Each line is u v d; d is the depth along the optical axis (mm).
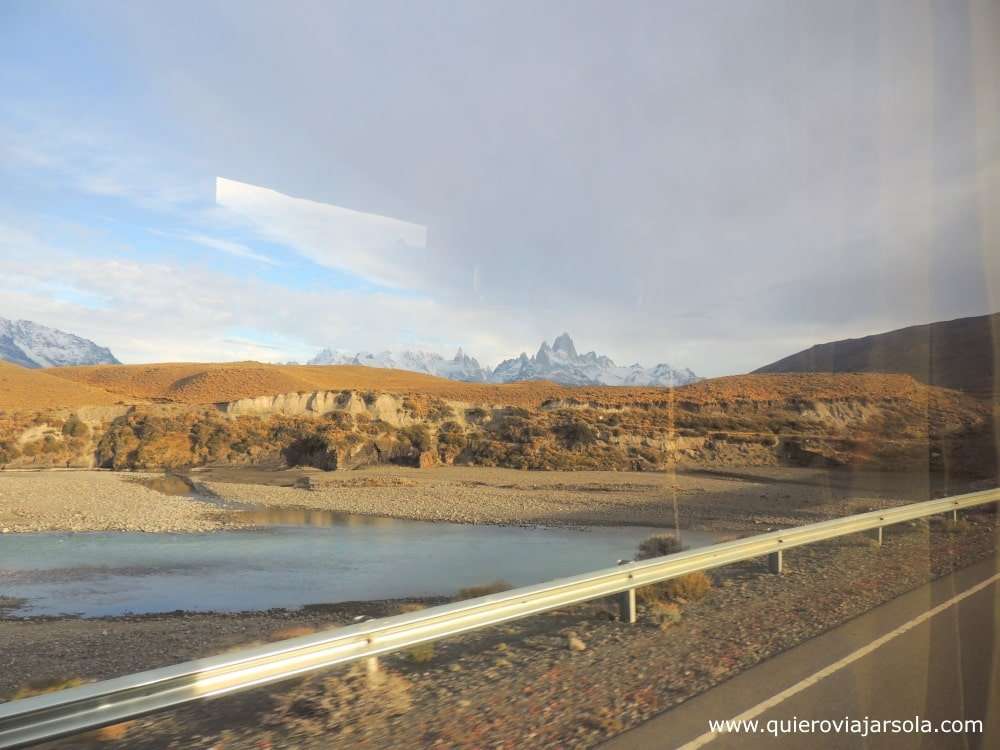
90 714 3566
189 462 40125
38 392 41875
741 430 31391
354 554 17797
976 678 4410
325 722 4383
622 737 3980
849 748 3574
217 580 14352
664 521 22391
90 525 23391
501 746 3920
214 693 4055
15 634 8648
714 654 5598
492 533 22000
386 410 47250
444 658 6094
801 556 10508
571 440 40156
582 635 6605
